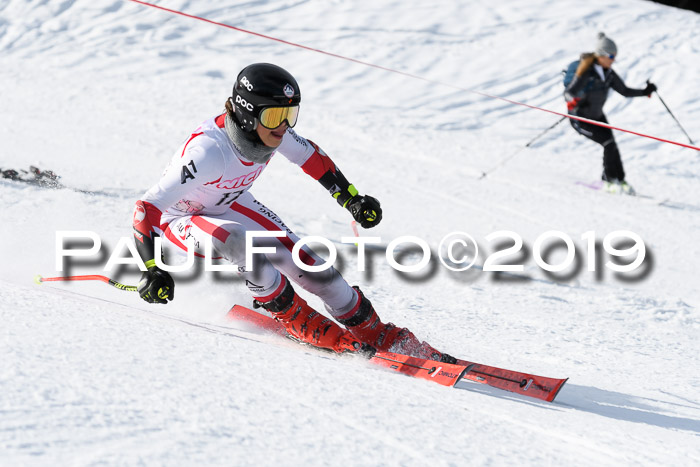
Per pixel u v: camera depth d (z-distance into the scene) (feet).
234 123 33.81
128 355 24.16
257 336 35.53
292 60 169.48
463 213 91.40
